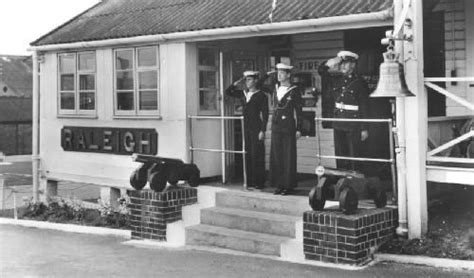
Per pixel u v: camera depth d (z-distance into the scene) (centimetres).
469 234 837
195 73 1164
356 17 913
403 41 865
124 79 1267
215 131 1199
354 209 839
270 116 1275
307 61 1241
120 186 1284
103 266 869
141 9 1388
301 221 902
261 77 1182
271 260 862
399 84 816
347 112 955
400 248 844
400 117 869
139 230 1066
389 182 1078
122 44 1243
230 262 856
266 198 984
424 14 1091
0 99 4166
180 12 1258
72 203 1422
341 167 999
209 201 1059
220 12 1164
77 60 1363
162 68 1185
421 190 865
